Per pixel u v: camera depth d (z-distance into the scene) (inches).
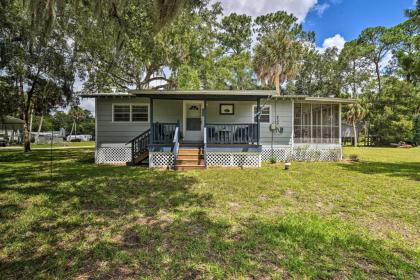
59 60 558.6
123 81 658.8
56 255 113.3
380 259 109.8
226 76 700.7
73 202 195.9
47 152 700.0
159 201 199.5
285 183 269.3
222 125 412.2
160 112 477.4
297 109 510.9
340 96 1236.5
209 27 651.5
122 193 224.7
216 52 685.3
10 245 122.8
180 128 476.1
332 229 141.3
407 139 1054.4
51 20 203.2
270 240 127.6
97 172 340.8
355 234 135.7
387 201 202.8
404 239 131.2
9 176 307.9
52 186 251.6
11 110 598.9
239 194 222.5
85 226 147.9
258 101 414.6
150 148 399.9
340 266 104.1
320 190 238.8
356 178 300.8
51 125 2092.8
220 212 173.2
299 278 95.7
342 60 1242.6
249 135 414.0
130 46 460.4
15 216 164.1
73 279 95.3
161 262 107.1
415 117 1066.1
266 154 490.3
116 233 137.9
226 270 100.8
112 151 472.7
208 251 116.9
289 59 767.7
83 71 628.4
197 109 480.7
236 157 408.8
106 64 594.6
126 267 103.8
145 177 303.3
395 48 1059.3
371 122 1128.2
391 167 401.7
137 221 156.2
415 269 102.6
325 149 506.3
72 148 909.2
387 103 1093.8
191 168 373.7
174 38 540.4
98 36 378.0
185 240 128.8
